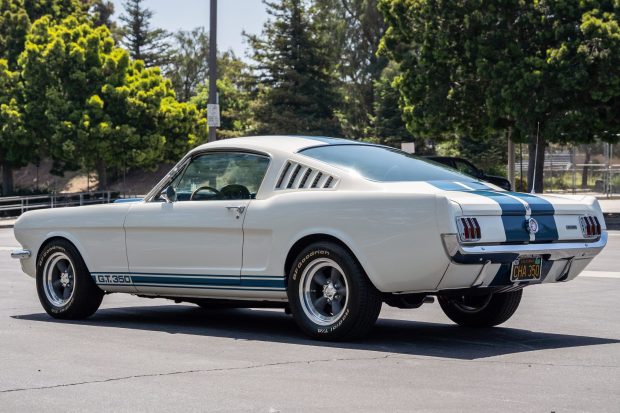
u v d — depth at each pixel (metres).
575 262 8.66
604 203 42.81
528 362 7.34
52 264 10.53
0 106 53.38
